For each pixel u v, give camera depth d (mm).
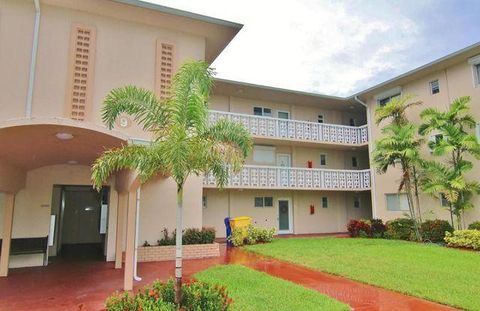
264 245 14852
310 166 22000
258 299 7023
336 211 22609
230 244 15672
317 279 9102
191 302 5902
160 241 12484
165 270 10453
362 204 23594
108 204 12766
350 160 23562
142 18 12625
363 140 21344
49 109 11141
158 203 12758
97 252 14469
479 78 15773
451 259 11188
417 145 16547
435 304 6949
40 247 11422
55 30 11555
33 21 11320
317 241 16078
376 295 7605
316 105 22484
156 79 12727
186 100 6680
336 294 7688
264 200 20656
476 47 15086
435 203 17016
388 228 17500
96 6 11828
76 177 12062
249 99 20812
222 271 9828
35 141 7875
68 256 13391
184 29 13414
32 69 11055
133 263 9133
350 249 13367
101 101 11805
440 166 15641
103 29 12242
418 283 8266
